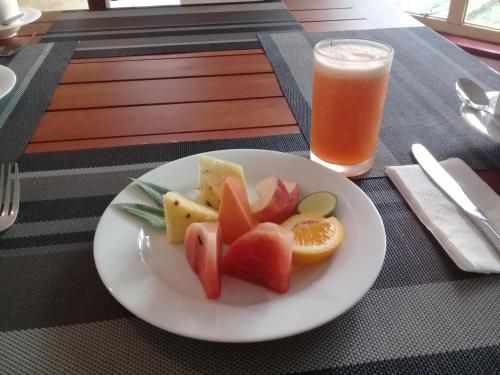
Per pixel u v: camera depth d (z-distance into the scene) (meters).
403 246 0.52
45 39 1.10
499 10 1.92
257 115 0.79
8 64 0.97
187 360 0.39
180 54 1.02
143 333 0.42
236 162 0.61
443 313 0.44
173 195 0.51
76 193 0.61
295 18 1.21
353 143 0.62
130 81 0.91
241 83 0.89
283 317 0.40
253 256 0.43
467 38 2.04
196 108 0.81
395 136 0.72
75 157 0.68
